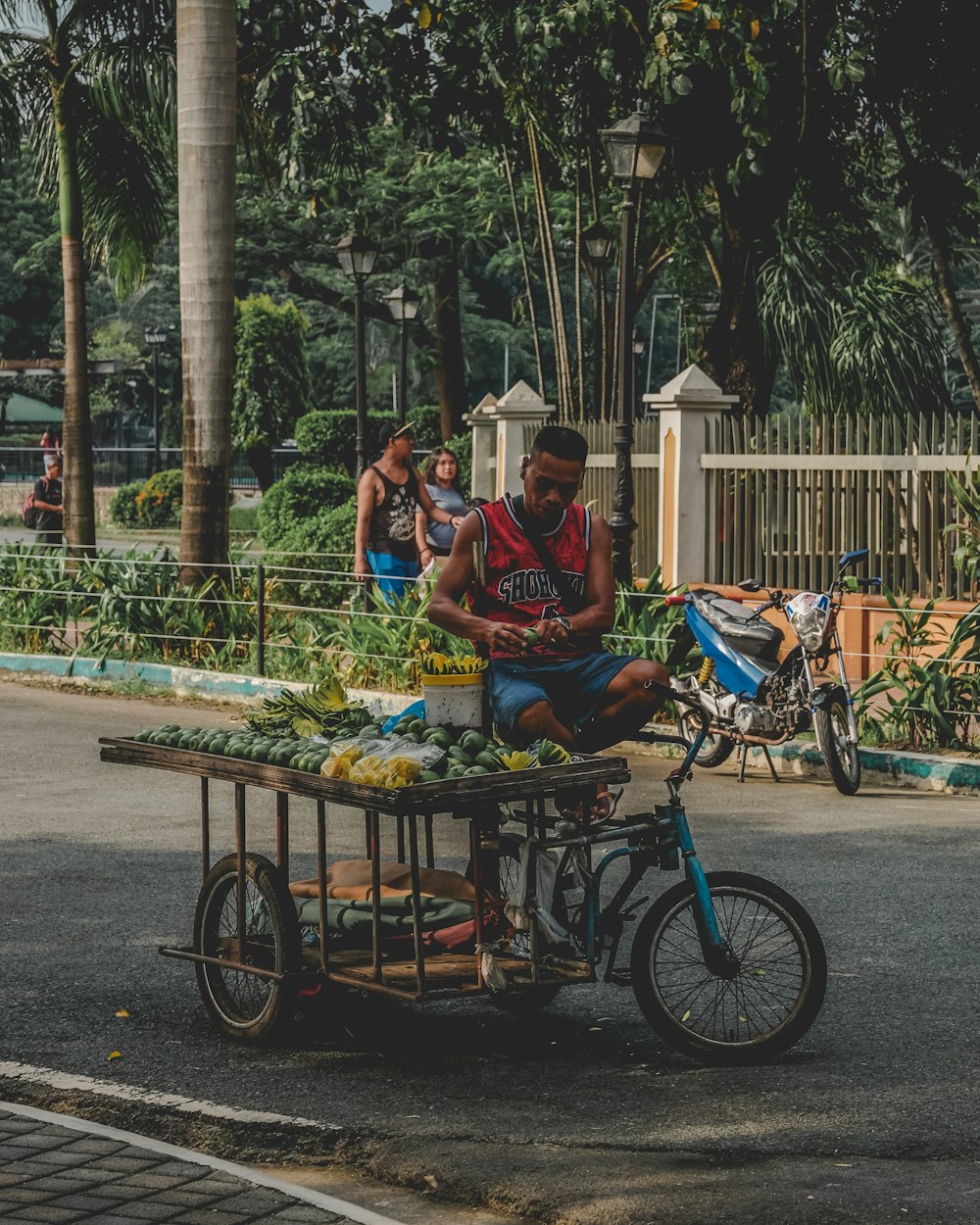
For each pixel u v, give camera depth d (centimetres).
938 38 2130
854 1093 563
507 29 1995
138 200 2345
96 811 1062
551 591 635
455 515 1689
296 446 5028
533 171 2509
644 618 1382
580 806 602
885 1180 483
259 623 1606
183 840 979
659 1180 485
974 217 2352
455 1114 545
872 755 1178
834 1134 523
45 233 7062
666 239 2998
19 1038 634
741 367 2266
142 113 2109
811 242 2261
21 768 1214
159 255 6956
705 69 1955
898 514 1503
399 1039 631
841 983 699
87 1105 558
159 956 747
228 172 1667
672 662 1218
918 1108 547
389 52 1953
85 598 1789
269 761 617
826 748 1118
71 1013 664
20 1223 453
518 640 612
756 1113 543
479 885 589
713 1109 547
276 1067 598
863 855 936
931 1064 595
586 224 3266
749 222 2250
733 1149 511
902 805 1089
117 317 7406
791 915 597
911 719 1234
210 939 644
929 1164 496
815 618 1131
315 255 3956
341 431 4600
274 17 1922
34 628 1791
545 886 594
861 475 1532
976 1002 672
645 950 599
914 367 2197
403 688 1477
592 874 603
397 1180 501
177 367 7138
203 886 645
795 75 2003
